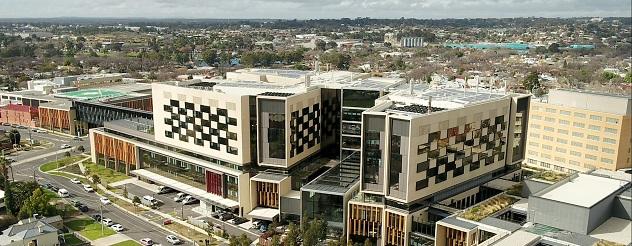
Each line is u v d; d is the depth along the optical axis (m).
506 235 109.25
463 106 132.25
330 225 136.00
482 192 145.25
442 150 127.88
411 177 121.50
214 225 146.12
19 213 144.00
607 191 122.00
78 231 141.62
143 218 151.25
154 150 178.62
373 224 130.38
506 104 145.88
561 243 105.31
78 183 182.25
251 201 150.12
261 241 132.12
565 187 125.00
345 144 162.38
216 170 156.12
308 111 157.88
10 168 197.50
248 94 151.12
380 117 124.38
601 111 193.12
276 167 152.00
